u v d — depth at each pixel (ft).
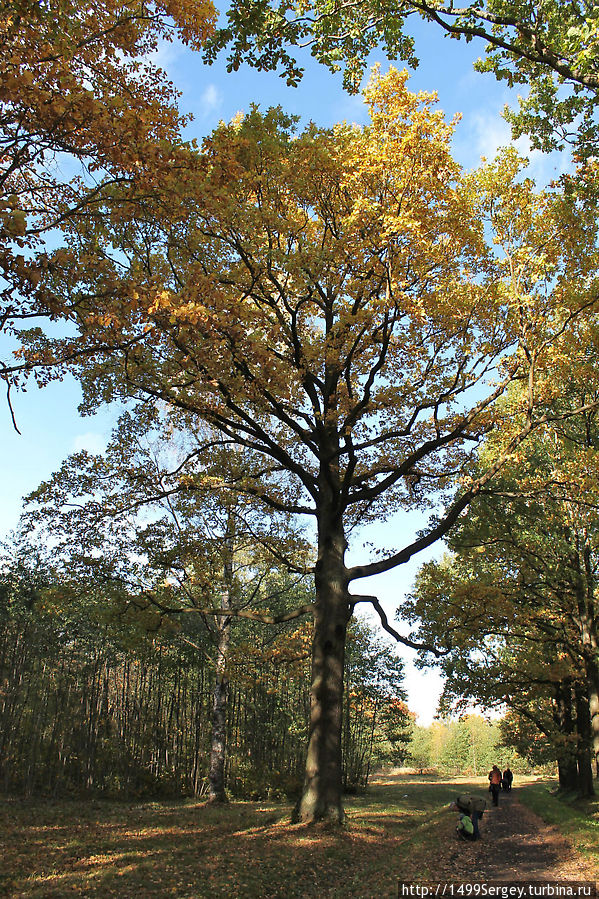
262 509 57.16
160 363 40.73
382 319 42.70
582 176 34.78
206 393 41.98
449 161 37.91
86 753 93.15
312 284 39.42
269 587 98.63
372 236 37.35
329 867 31.32
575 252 43.83
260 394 41.27
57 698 96.43
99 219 30.25
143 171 25.09
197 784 94.68
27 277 20.93
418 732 377.71
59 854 34.40
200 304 27.68
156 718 102.47
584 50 23.41
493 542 66.95
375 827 43.14
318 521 47.73
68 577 47.29
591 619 66.08
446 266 44.14
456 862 32.76
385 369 48.11
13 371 22.38
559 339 46.09
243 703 111.45
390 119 37.70
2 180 22.27
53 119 22.21
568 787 90.27
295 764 112.27
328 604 44.39
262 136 39.58
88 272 26.55
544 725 81.41
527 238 44.73
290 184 41.57
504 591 64.18
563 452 61.57
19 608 95.61
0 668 89.35
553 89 32.17
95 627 88.12
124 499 47.42
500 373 47.50
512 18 24.85
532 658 65.16
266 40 27.14
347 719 117.70
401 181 37.73
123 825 48.52
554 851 35.32
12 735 87.61
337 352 41.68
